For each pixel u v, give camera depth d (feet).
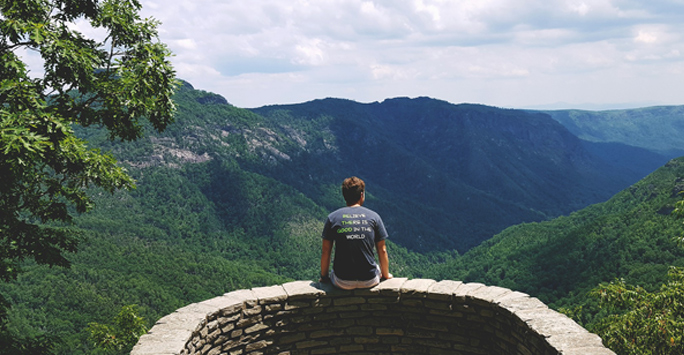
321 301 14.58
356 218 14.49
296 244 521.24
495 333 13.35
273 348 14.20
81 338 196.85
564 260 334.03
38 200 40.55
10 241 37.06
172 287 289.74
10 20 33.73
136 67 40.04
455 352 14.06
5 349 34.47
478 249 505.66
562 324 11.71
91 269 277.23
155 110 41.98
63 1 41.78
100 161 39.70
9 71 33.83
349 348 14.74
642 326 31.17
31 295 229.04
